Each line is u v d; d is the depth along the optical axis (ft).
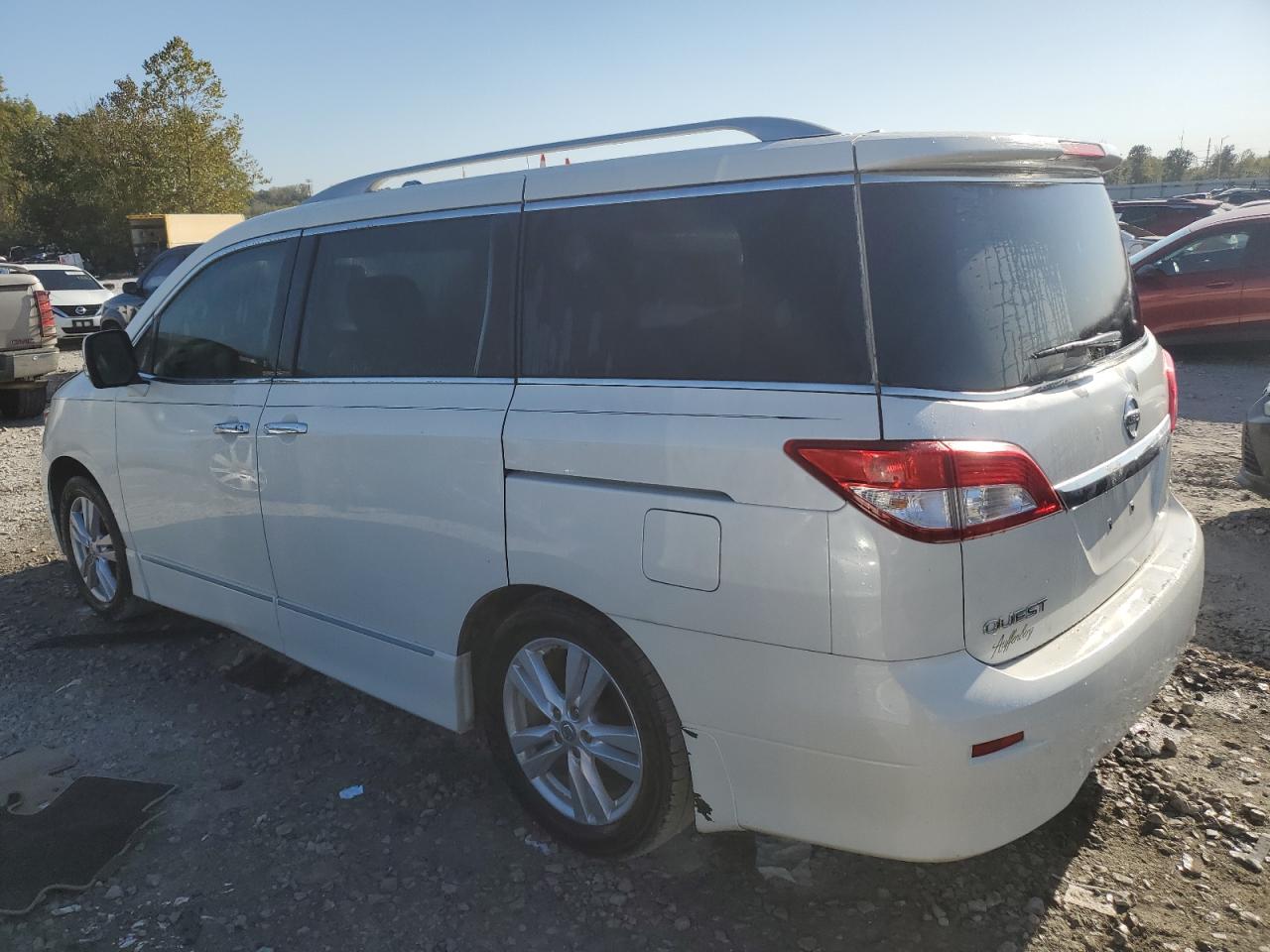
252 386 11.91
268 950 8.40
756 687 7.65
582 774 9.36
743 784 8.00
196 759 11.59
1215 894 8.73
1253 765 10.61
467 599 9.67
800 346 7.59
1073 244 8.87
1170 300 36.86
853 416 7.19
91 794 10.78
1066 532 7.79
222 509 12.31
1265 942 8.16
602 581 8.42
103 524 15.24
